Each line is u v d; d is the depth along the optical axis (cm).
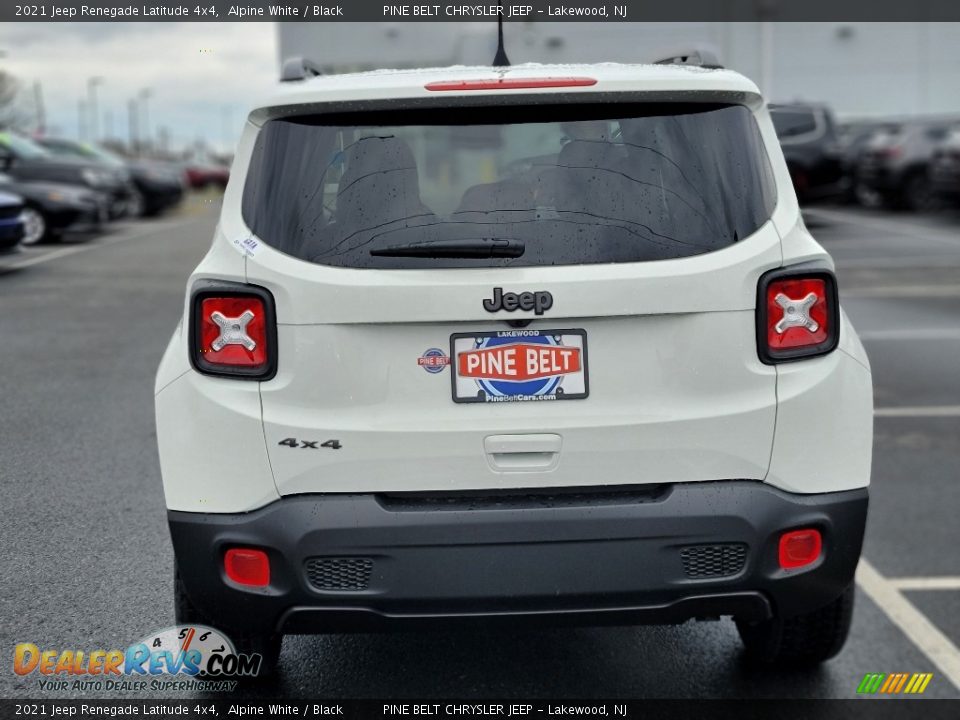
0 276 1295
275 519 276
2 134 2069
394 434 275
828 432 284
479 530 274
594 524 274
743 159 288
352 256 277
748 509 278
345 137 288
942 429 748
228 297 278
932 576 546
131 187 2270
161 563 416
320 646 380
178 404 284
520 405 277
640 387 279
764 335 280
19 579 399
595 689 350
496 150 291
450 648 380
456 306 272
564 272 274
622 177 284
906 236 1803
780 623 339
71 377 743
